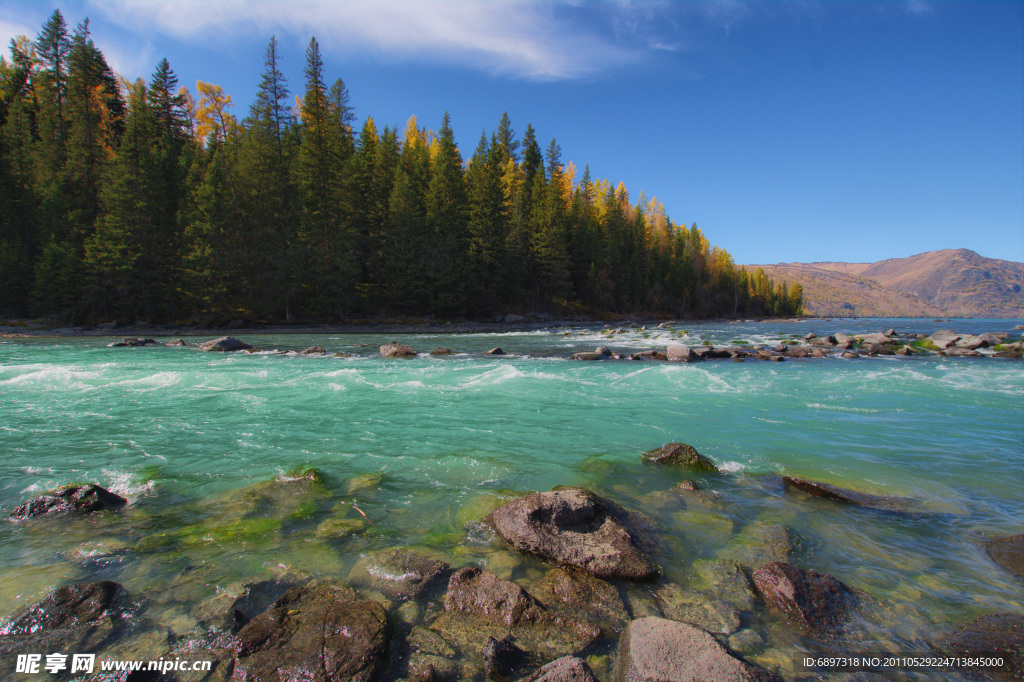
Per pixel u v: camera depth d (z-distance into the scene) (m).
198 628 2.87
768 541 4.05
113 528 4.17
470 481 5.41
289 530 4.15
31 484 5.24
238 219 38.44
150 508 4.62
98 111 44.62
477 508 4.67
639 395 10.26
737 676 2.42
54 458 6.06
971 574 3.57
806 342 24.70
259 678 2.50
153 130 43.72
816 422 8.13
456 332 38.25
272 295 39.62
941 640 2.85
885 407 9.22
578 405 9.28
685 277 87.69
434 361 16.70
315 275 41.16
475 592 3.20
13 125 41.19
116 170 36.00
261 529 4.16
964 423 8.05
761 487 5.34
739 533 4.21
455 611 3.09
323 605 3.05
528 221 59.84
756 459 6.31
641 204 100.94
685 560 3.76
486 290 52.50
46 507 4.45
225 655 2.65
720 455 6.47
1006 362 16.28
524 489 5.19
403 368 14.34
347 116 47.97
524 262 58.72
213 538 3.99
